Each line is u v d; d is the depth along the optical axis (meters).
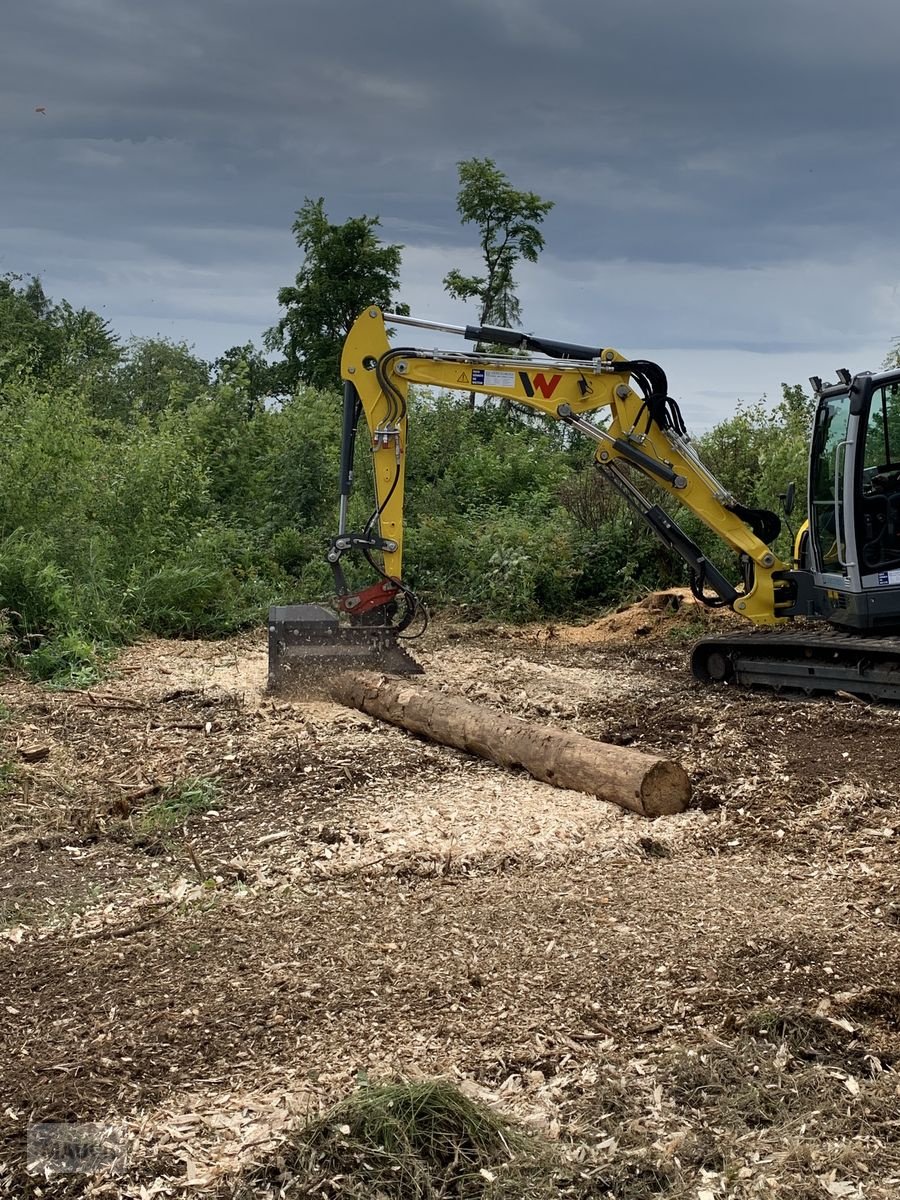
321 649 10.38
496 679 11.44
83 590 13.41
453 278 37.31
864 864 6.19
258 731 9.08
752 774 7.75
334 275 36.75
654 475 11.26
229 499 19.38
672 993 4.64
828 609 10.88
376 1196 3.42
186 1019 4.49
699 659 11.59
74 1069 4.13
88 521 15.15
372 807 7.21
